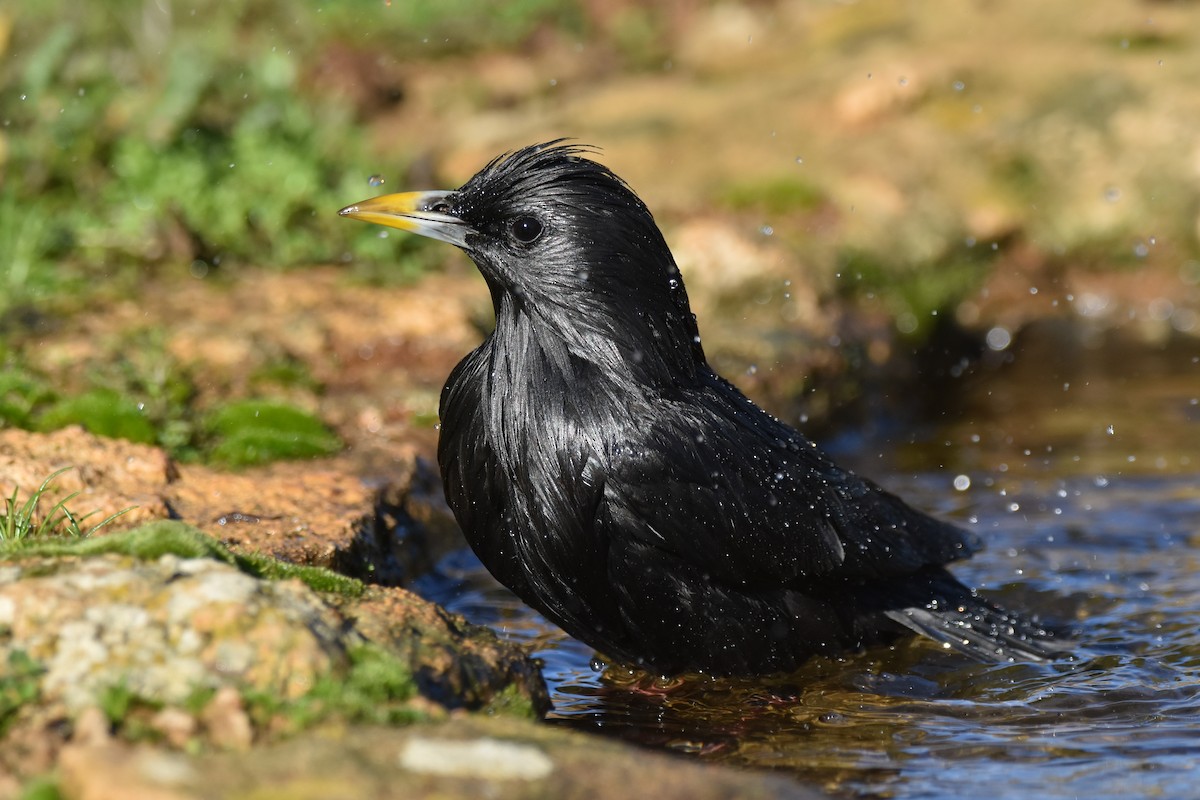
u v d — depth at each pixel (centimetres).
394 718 627
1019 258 1917
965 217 1881
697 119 2084
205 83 1806
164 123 1697
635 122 2084
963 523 1237
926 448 1485
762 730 823
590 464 835
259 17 2303
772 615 893
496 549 873
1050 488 1328
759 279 1574
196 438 1116
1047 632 973
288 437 1120
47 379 1170
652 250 862
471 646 747
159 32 2091
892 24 2383
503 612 1027
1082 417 1563
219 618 646
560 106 2206
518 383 852
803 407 1464
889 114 2048
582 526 840
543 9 2534
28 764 584
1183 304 1888
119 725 598
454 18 2452
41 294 1357
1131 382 1686
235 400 1195
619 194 863
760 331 1507
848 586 944
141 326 1304
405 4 2456
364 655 666
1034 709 852
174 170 1578
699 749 791
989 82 2116
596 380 845
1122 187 1962
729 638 882
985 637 954
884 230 1789
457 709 696
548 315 852
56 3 2050
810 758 776
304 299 1415
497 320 878
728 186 1858
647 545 847
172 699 613
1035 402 1631
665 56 2436
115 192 1581
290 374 1254
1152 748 783
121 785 548
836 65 2230
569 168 862
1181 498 1290
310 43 2264
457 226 875
